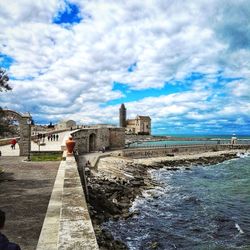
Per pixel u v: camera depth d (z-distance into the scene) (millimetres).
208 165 59000
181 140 124938
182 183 38219
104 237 15430
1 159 25531
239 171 51312
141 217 21844
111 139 65188
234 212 24281
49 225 7707
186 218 22188
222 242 17734
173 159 59281
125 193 27578
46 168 20188
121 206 23531
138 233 18625
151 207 24875
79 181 11594
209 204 26750
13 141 36188
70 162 18938
